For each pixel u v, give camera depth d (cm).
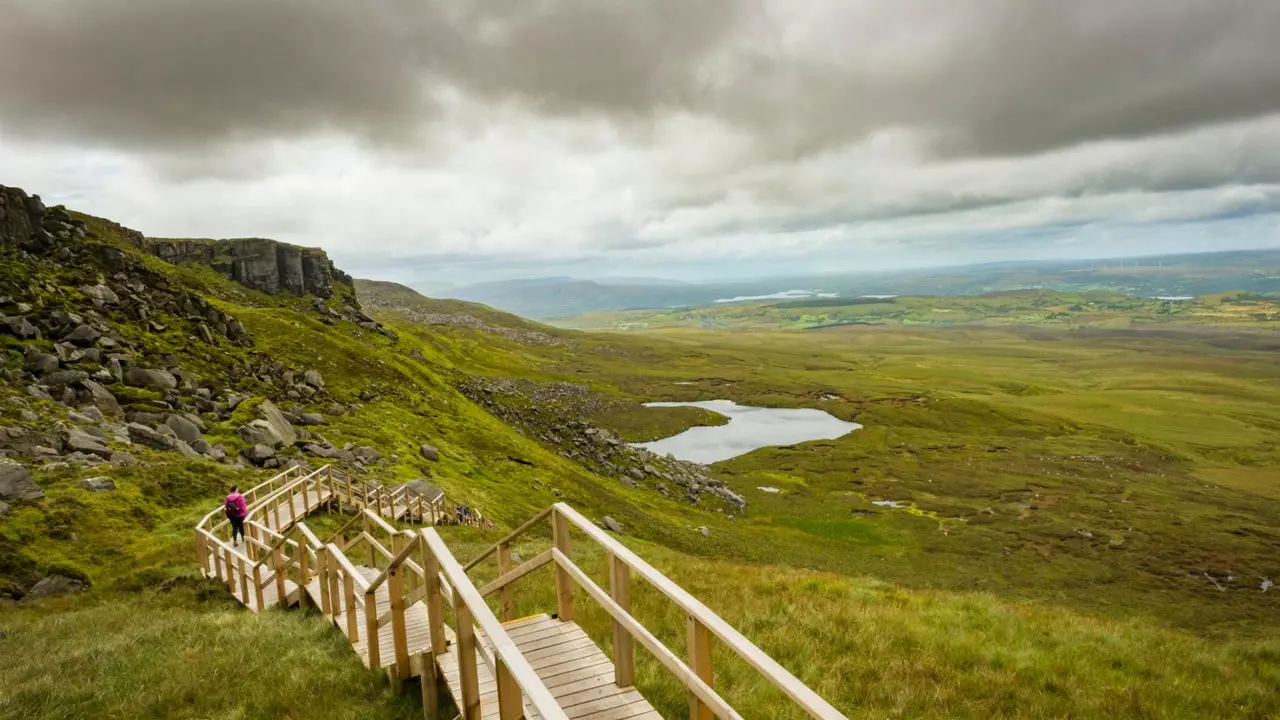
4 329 4434
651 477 8838
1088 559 6506
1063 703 961
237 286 13075
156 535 2412
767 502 8694
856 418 15125
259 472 3509
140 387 4484
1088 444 12656
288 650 1097
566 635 818
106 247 7081
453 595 628
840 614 1303
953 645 1163
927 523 7744
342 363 8256
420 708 820
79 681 1032
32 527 2234
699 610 507
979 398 18750
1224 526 7606
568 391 16300
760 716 802
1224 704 1002
